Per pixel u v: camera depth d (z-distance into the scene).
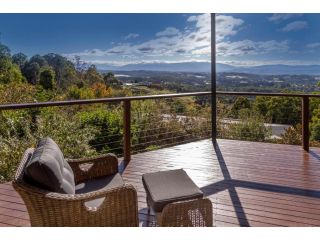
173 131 7.34
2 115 6.09
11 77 13.97
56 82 15.30
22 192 1.98
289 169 4.50
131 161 5.01
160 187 2.51
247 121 8.15
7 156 5.23
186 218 2.23
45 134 5.91
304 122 5.53
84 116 7.40
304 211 3.11
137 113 7.46
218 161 4.96
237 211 3.12
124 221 2.21
